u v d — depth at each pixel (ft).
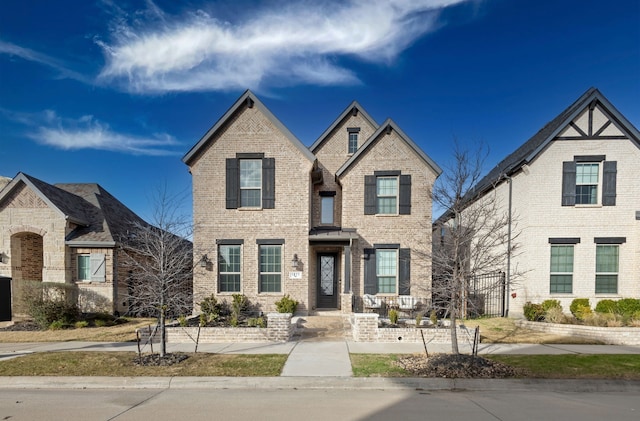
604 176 43.14
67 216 46.98
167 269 29.89
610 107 42.83
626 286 42.60
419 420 16.79
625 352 28.37
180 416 17.29
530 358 26.37
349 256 44.04
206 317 39.04
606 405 18.81
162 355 26.12
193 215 45.50
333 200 52.95
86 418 17.16
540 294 43.11
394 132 46.78
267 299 44.60
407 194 46.32
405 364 24.90
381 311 45.09
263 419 16.90
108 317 44.83
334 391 20.99
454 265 26.99
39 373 23.32
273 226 45.16
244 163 46.21
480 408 18.30
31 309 41.04
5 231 46.80
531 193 43.73
